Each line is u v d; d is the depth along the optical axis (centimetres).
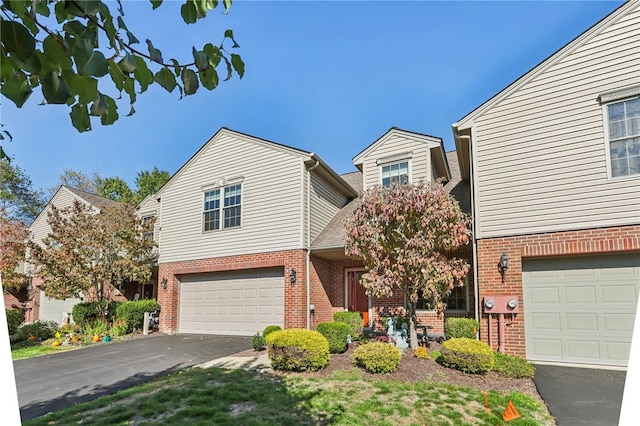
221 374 762
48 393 704
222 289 1365
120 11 157
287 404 575
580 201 809
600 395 609
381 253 854
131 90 163
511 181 888
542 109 876
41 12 139
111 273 1472
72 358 1017
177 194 1515
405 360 798
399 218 821
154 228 1712
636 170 769
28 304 1992
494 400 586
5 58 131
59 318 1912
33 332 1505
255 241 1290
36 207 3303
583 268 814
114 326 1388
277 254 1236
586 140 821
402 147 1239
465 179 1348
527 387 654
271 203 1280
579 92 841
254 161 1341
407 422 508
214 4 175
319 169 1306
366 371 743
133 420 527
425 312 1165
